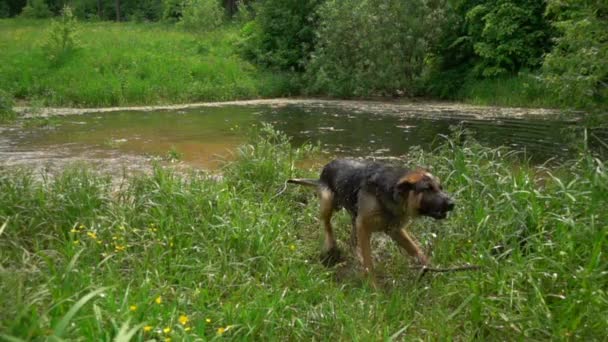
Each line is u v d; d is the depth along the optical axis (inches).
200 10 1181.7
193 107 713.6
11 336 105.2
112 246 203.3
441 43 846.5
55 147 418.9
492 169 273.6
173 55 919.7
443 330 157.2
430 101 796.0
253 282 184.1
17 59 822.5
